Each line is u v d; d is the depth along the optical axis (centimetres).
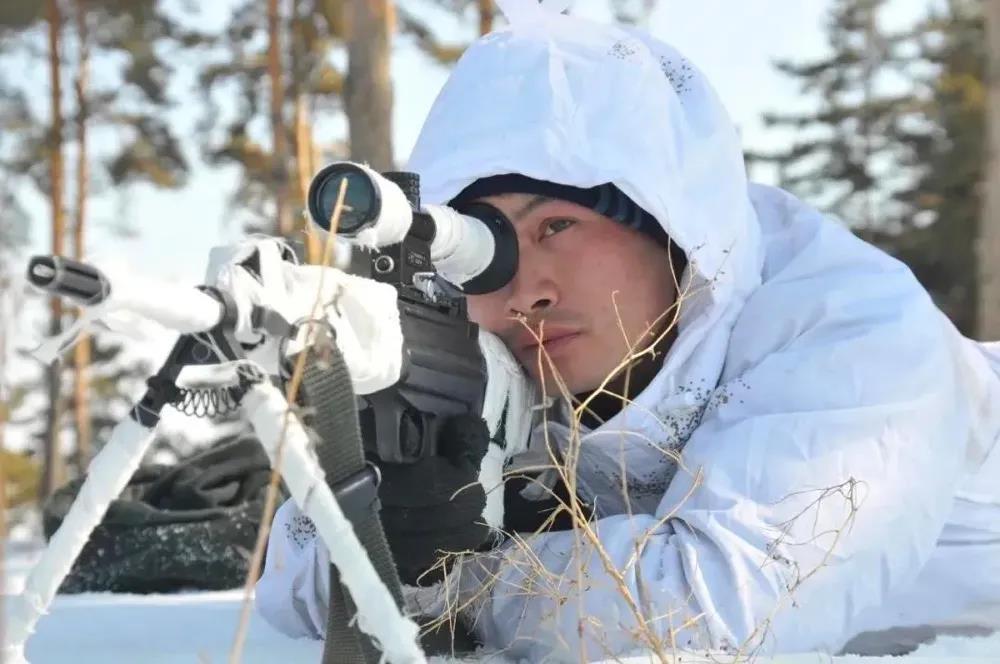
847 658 258
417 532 226
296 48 2533
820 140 4097
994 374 350
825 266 330
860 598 277
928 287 3644
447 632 289
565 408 319
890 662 259
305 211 212
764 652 259
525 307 304
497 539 266
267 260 180
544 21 342
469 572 284
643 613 243
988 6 1213
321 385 176
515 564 255
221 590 554
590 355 309
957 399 316
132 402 185
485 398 253
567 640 260
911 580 296
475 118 328
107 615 421
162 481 571
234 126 2930
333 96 2678
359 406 217
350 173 209
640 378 321
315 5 2492
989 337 1194
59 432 2498
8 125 2686
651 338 318
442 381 231
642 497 331
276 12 2377
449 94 343
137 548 539
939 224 3616
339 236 209
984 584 321
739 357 314
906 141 3962
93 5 2734
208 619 405
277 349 175
